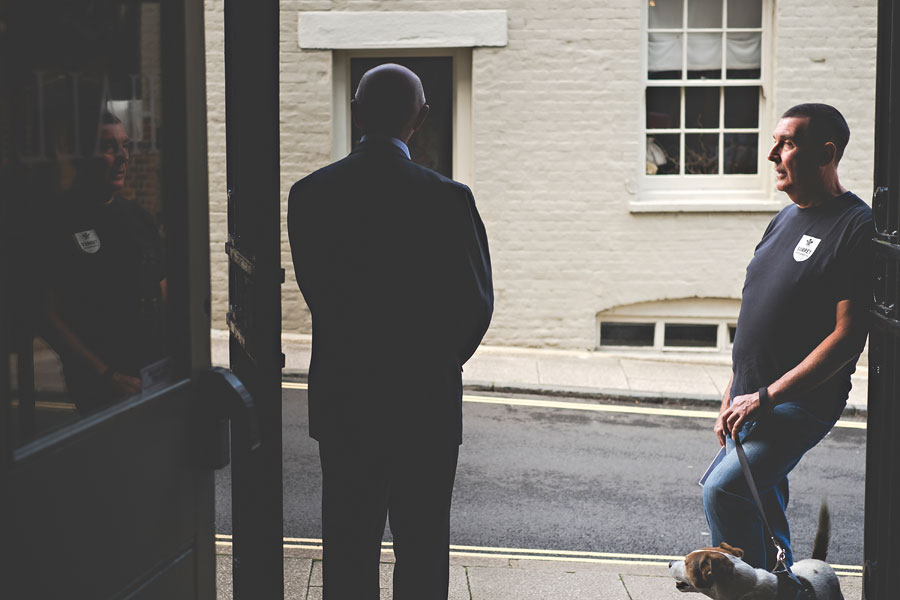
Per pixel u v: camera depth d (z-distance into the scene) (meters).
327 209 3.46
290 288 10.11
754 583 3.59
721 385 8.91
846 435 7.62
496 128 9.72
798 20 9.52
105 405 2.04
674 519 5.68
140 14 2.14
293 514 5.55
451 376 3.49
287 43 9.68
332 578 3.55
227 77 2.86
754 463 3.82
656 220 9.77
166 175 2.24
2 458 1.71
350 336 3.44
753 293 3.88
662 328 10.00
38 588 1.79
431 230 3.42
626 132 9.66
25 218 1.83
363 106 3.53
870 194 9.64
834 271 3.68
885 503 3.03
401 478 3.49
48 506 1.82
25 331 1.83
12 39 1.77
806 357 3.74
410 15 9.59
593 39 9.58
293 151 9.84
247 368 2.81
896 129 2.96
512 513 5.73
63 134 1.95
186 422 2.28
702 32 9.74
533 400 8.44
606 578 4.67
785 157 3.77
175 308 2.26
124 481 2.04
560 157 9.72
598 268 9.84
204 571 2.39
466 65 9.79
